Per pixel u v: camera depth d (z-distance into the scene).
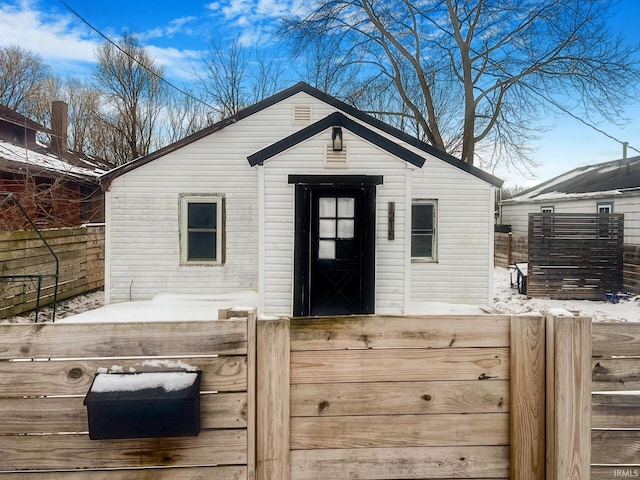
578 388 1.83
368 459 1.87
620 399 1.86
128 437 1.69
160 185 7.49
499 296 10.91
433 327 1.91
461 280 7.81
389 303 6.02
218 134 7.55
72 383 1.75
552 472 1.83
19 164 11.40
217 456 1.80
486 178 7.76
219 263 7.54
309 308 5.97
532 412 1.90
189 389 1.70
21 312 7.18
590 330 1.85
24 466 1.74
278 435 1.83
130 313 6.29
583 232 10.41
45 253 7.97
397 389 1.89
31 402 1.74
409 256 6.02
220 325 1.81
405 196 6.02
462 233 7.81
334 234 6.08
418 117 16.45
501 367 1.92
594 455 1.84
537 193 18.08
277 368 1.83
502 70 15.05
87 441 1.76
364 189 5.95
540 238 10.44
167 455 1.78
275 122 7.60
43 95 25.81
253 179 7.57
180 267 7.50
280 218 6.02
